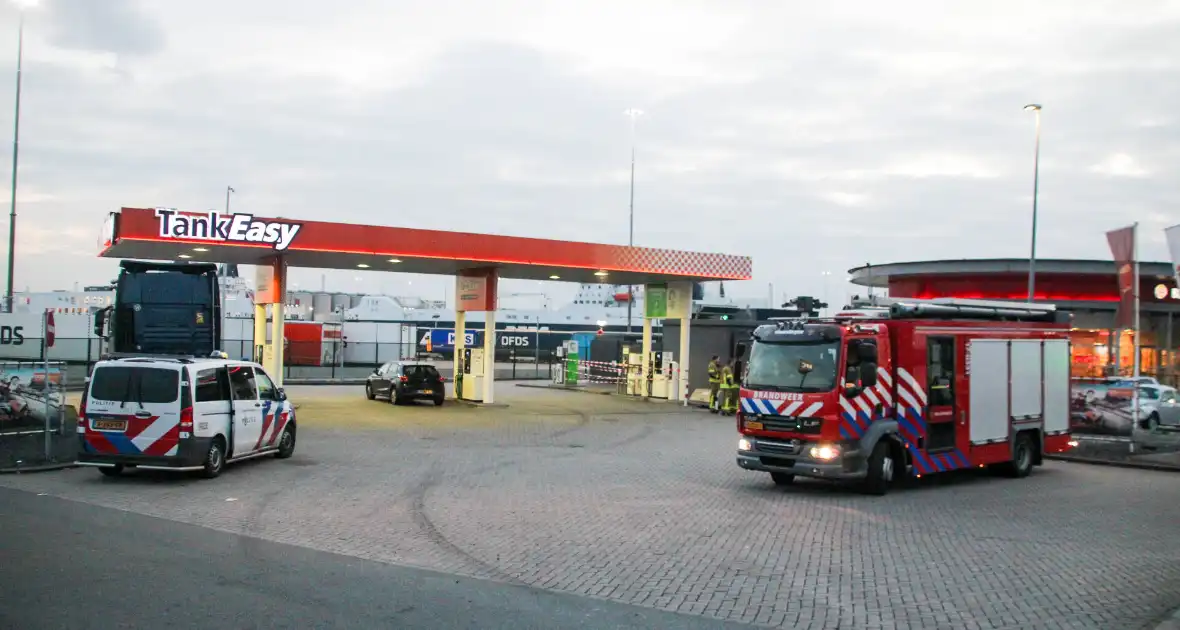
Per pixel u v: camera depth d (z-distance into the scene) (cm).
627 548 1003
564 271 3123
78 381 3438
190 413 1405
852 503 1358
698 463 1781
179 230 2253
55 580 793
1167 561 1004
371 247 2536
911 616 763
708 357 3484
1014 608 796
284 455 1719
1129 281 2506
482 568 891
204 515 1139
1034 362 1753
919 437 1502
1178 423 2584
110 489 1341
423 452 1850
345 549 959
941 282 4094
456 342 3216
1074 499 1460
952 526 1189
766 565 938
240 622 679
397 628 677
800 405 1395
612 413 2909
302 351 5506
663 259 3083
